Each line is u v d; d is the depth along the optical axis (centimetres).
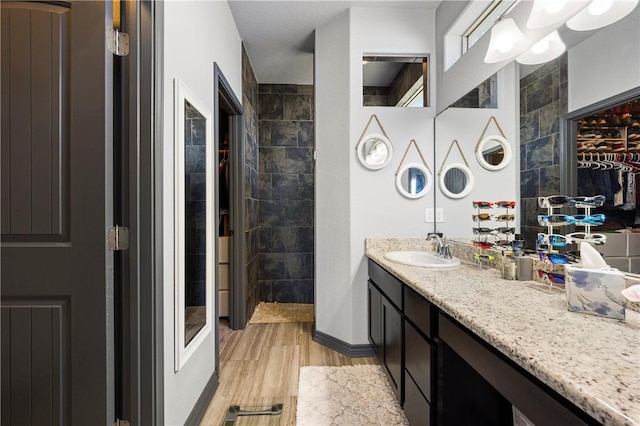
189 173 166
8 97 116
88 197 118
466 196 208
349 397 183
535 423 69
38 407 117
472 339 95
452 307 103
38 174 117
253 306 338
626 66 103
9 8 116
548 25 131
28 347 117
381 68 257
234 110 277
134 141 126
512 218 165
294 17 251
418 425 137
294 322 313
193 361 165
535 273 142
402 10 243
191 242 169
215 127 203
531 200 151
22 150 117
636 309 97
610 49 109
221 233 320
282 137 378
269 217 378
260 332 288
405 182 245
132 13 127
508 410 121
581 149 121
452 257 214
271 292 378
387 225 245
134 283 125
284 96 378
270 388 196
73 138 118
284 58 316
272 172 378
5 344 117
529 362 67
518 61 159
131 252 125
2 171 116
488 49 169
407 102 256
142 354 126
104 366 119
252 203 334
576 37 124
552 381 61
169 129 141
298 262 379
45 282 117
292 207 379
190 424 158
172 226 144
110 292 122
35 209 117
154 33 128
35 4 117
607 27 110
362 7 241
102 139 119
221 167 319
